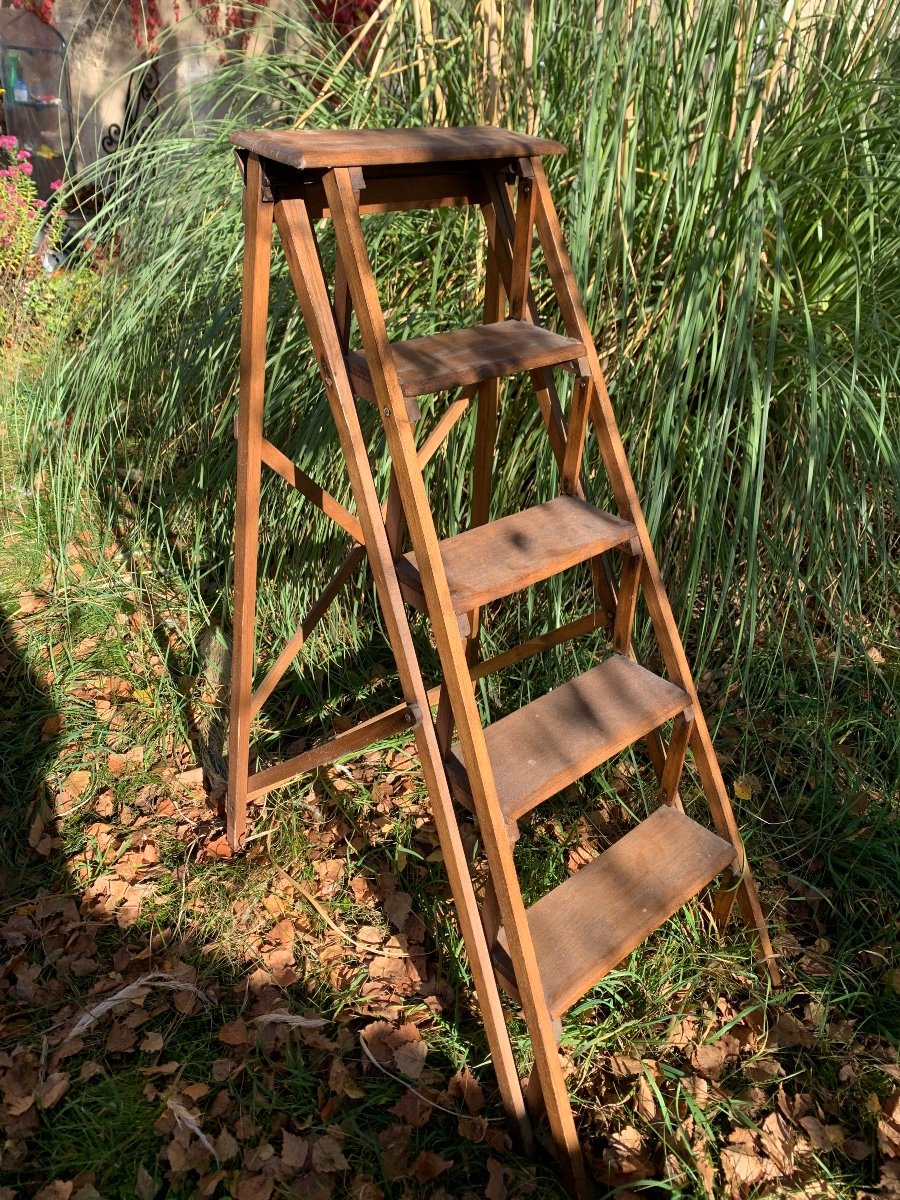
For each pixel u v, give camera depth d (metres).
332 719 2.48
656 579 1.67
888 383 2.33
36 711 2.46
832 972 1.88
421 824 2.18
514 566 1.48
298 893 2.02
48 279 4.04
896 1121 1.63
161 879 2.03
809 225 2.48
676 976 1.85
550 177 2.40
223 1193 1.50
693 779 2.28
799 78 2.40
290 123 2.79
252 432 1.60
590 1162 1.56
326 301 1.41
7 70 5.09
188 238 2.68
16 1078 1.63
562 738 1.58
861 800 2.20
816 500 2.15
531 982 1.40
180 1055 1.70
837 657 2.23
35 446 3.19
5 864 2.06
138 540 3.02
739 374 2.22
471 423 2.34
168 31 3.12
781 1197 1.53
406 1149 1.57
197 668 2.62
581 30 2.31
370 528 1.44
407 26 2.51
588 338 1.59
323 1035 1.74
